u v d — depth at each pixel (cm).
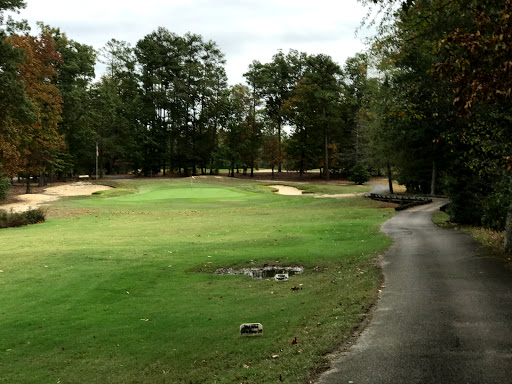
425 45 1195
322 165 8925
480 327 737
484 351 633
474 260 1350
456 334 709
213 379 640
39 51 5462
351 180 7700
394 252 1623
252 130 8956
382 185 7462
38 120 4756
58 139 5731
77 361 777
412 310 858
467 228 2194
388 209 3566
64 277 1409
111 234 2417
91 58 6988
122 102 8500
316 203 4331
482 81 693
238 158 8919
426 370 580
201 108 9194
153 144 8438
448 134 1769
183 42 8812
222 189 6103
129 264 1598
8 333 933
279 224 2731
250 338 816
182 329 923
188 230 2547
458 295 953
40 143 5338
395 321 795
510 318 777
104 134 7962
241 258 1675
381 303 925
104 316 1040
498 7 772
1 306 1121
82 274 1450
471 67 733
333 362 629
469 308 851
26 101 3400
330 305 963
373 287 1077
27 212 3038
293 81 9538
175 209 3959
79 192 5578
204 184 6850
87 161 7931
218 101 9038
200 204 4378
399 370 584
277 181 7744
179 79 8738
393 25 1086
